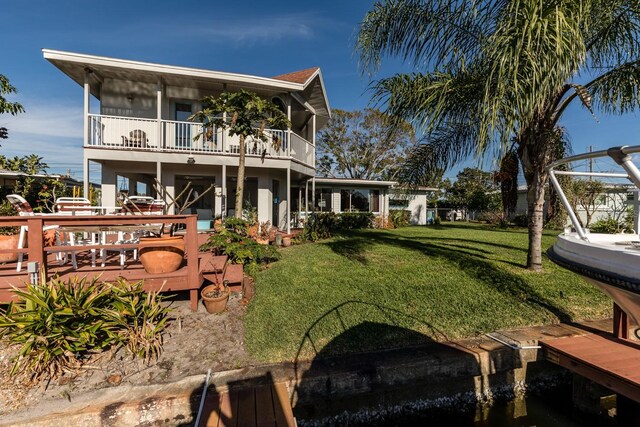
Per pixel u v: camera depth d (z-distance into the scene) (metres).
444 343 2.96
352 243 8.92
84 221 3.20
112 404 2.17
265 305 3.75
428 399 2.75
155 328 2.82
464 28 4.48
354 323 3.27
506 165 6.29
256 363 2.62
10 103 7.09
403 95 4.77
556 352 2.79
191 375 2.47
